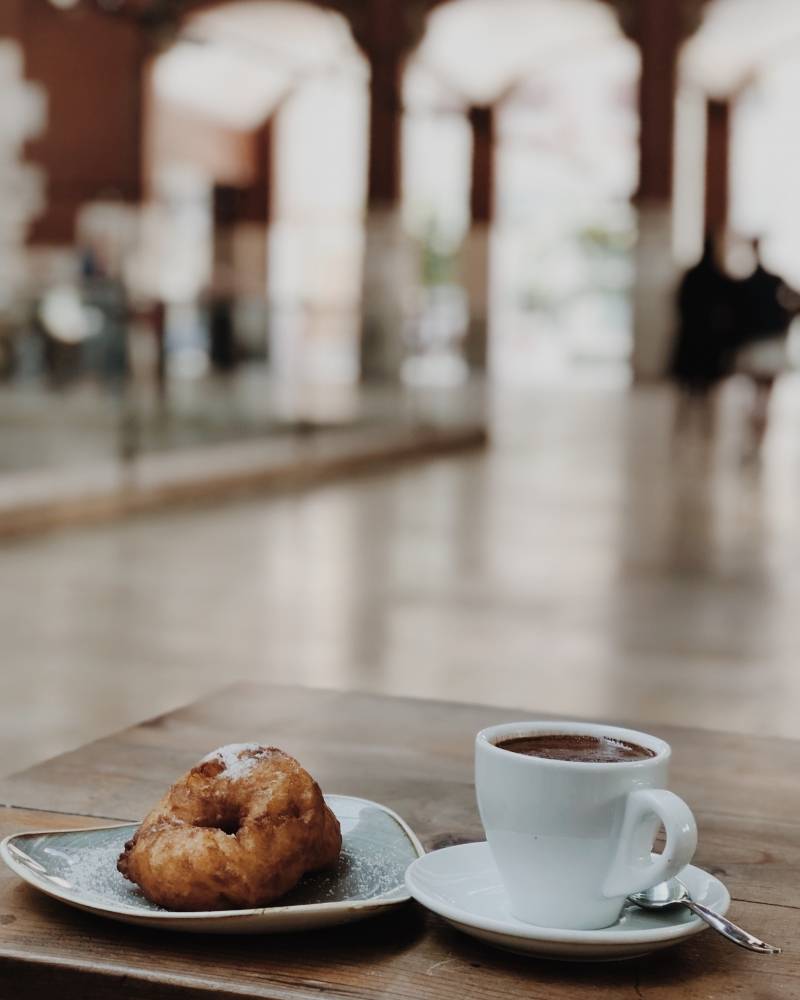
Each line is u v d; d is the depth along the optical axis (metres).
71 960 0.76
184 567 5.27
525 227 25.70
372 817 0.97
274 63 21.48
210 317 11.07
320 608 4.46
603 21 21.88
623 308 26.23
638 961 0.78
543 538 6.16
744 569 5.34
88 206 16.81
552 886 0.78
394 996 0.72
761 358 10.59
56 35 17.81
